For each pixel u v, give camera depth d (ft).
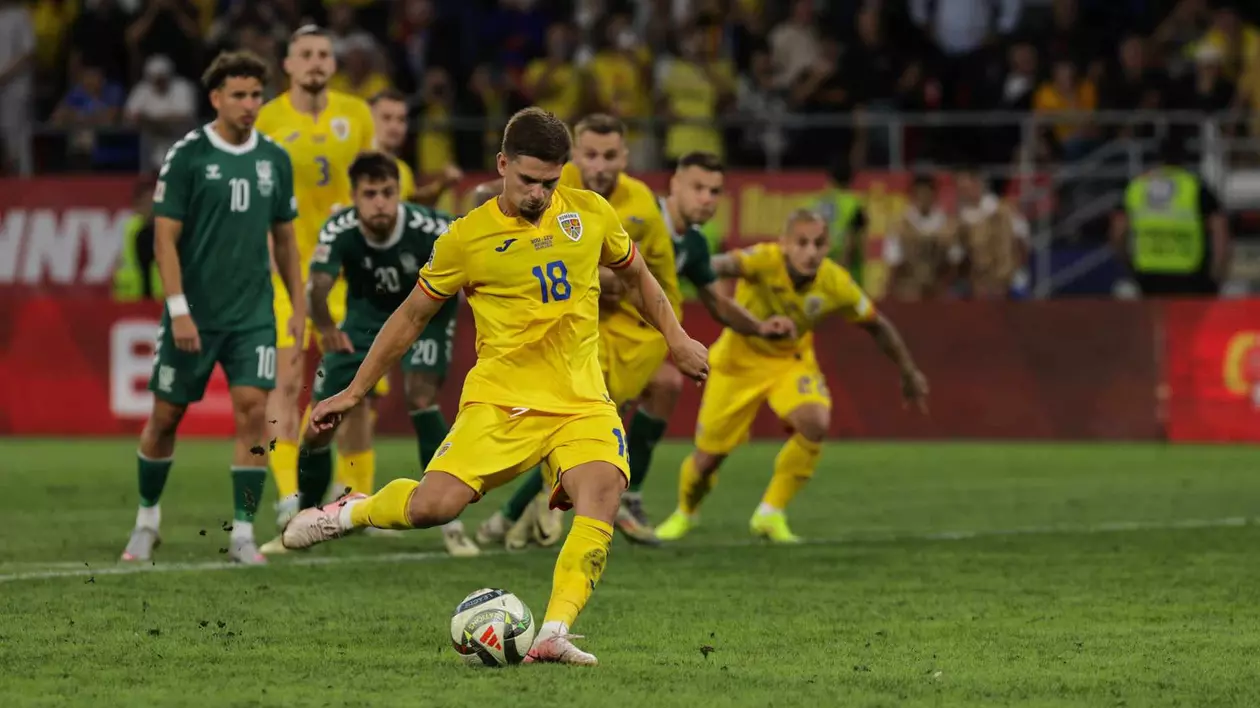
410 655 66.64
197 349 93.09
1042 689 60.54
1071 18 238.48
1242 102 228.02
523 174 62.23
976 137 218.59
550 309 64.18
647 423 107.45
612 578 91.30
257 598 82.02
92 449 175.42
